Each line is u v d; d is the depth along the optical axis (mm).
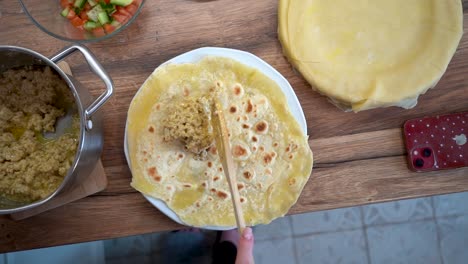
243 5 624
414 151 615
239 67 582
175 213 579
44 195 554
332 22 613
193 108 559
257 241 963
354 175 624
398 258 966
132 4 597
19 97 570
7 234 608
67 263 866
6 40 614
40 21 609
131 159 576
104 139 613
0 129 568
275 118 583
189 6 622
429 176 626
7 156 554
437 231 966
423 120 619
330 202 621
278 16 605
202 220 578
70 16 602
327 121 626
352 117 626
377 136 627
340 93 586
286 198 578
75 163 481
